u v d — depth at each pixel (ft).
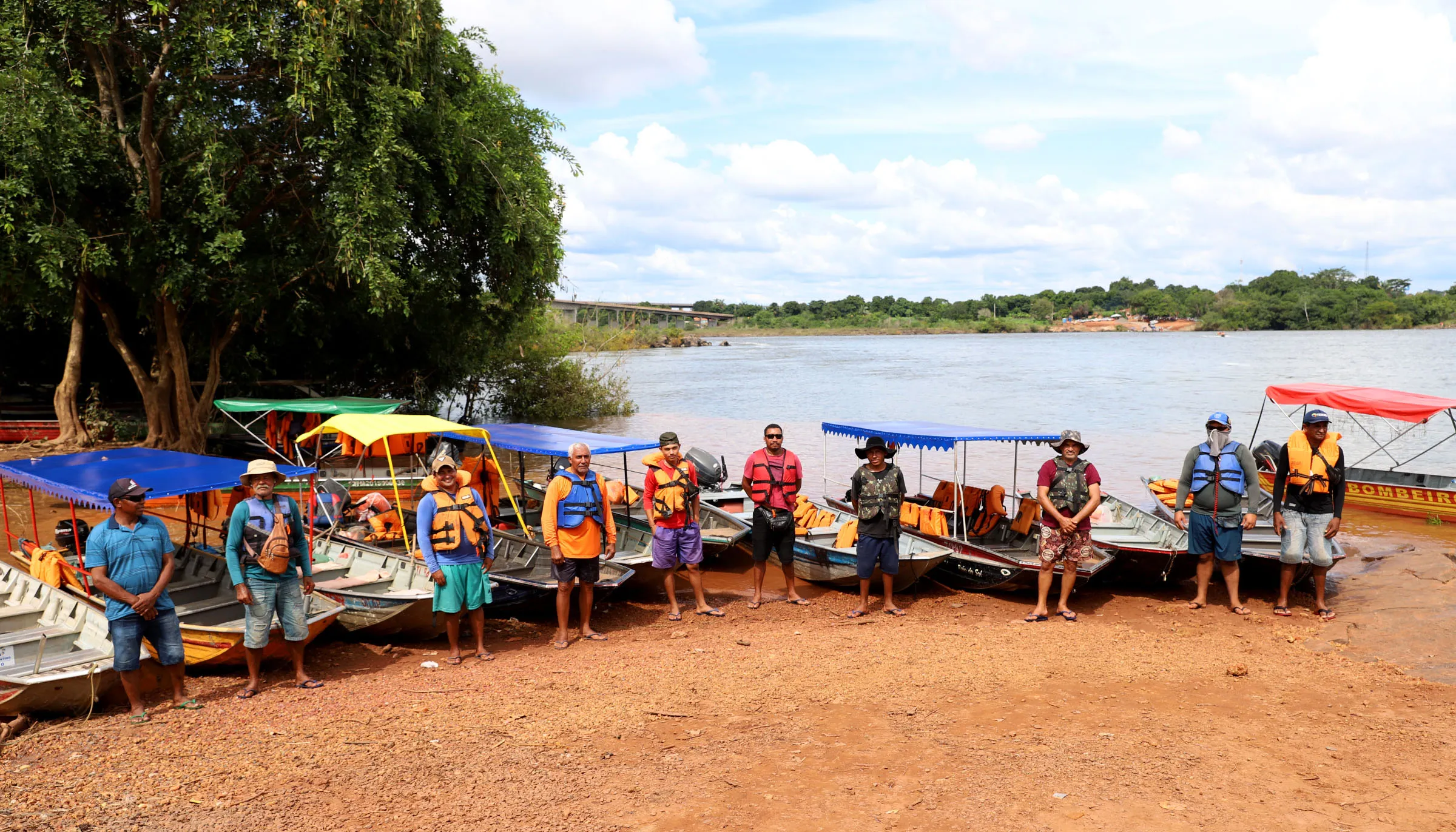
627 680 24.71
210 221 55.42
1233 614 31.94
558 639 28.96
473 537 26.99
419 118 61.87
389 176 56.59
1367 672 25.16
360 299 72.08
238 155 55.62
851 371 199.82
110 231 59.36
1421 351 255.50
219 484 27.94
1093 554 36.22
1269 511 43.93
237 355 81.71
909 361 246.68
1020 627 30.32
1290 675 24.91
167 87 57.21
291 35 54.39
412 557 33.37
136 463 30.66
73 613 26.68
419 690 24.40
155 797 17.98
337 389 93.81
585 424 102.06
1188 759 19.02
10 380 90.38
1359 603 32.53
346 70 56.65
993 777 18.17
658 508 31.86
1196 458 32.22
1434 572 34.88
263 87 57.21
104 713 23.18
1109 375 176.76
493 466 44.80
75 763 19.72
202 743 20.81
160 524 23.13
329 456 58.03
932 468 67.10
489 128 70.95
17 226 52.75
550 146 78.69
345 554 35.55
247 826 16.70
